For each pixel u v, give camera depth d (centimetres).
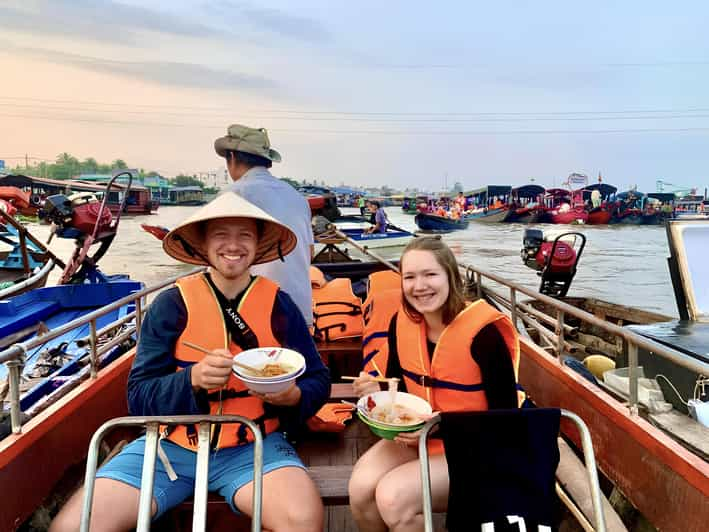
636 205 6712
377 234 1549
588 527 195
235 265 186
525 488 157
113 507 165
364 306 344
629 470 215
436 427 185
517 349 192
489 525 155
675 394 269
